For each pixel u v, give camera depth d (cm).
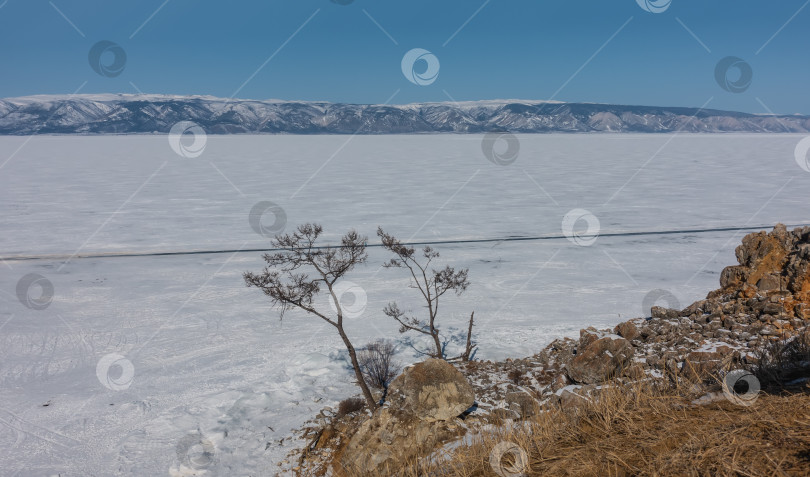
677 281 3189
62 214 6456
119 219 6094
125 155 19538
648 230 5094
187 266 3775
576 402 489
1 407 1681
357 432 934
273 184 9800
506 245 4400
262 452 1288
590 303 2705
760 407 369
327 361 1841
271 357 2008
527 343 1964
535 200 7481
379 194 8225
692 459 315
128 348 2184
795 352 527
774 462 291
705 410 393
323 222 5719
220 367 1939
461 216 6091
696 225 5372
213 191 8788
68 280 3406
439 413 883
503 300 2762
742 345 844
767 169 12100
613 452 359
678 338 968
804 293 989
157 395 1728
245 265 3759
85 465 1346
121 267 3772
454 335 2148
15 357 2114
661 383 502
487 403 1017
